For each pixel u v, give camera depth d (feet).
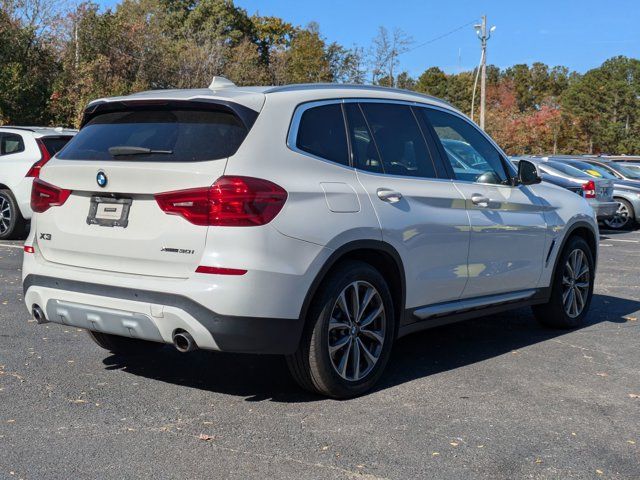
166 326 13.10
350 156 15.11
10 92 78.69
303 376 14.24
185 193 13.00
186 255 13.00
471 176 17.97
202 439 12.52
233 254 12.76
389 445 12.43
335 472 11.33
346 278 14.26
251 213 12.84
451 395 15.17
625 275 32.24
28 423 13.05
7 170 36.96
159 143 13.89
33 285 14.92
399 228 15.30
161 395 14.78
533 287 19.89
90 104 15.44
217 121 13.80
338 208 14.16
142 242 13.42
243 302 12.76
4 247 34.99
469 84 239.50
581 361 18.10
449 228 16.58
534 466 11.76
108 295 13.67
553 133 195.42
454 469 11.55
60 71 89.51
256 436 12.70
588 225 21.75
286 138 14.01
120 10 128.47
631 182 58.29
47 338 18.84
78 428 12.89
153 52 113.60
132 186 13.52
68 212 14.56
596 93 256.32
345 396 14.69
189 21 179.32
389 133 16.26
